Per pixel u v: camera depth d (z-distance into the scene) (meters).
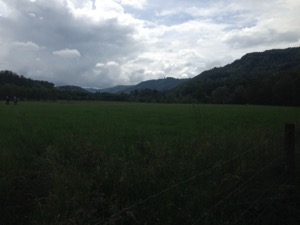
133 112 40.06
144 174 7.05
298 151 9.29
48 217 5.30
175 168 7.52
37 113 35.22
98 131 16.88
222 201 6.31
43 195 6.72
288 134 7.92
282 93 103.38
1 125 20.19
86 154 8.82
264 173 7.82
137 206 5.88
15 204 6.50
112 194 6.52
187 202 6.10
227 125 21.62
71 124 21.78
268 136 12.82
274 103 108.56
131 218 5.62
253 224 6.16
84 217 5.25
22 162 9.08
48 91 167.75
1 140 12.98
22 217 6.09
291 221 6.45
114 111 42.38
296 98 98.12
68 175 6.80
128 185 6.64
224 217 6.05
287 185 7.30
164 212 5.86
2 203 6.39
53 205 5.59
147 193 6.46
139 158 9.09
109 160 8.15
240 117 31.05
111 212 5.73
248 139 11.43
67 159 8.48
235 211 6.32
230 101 125.38
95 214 5.77
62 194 5.93
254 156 8.81
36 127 18.81
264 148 9.47
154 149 9.51
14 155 9.77
